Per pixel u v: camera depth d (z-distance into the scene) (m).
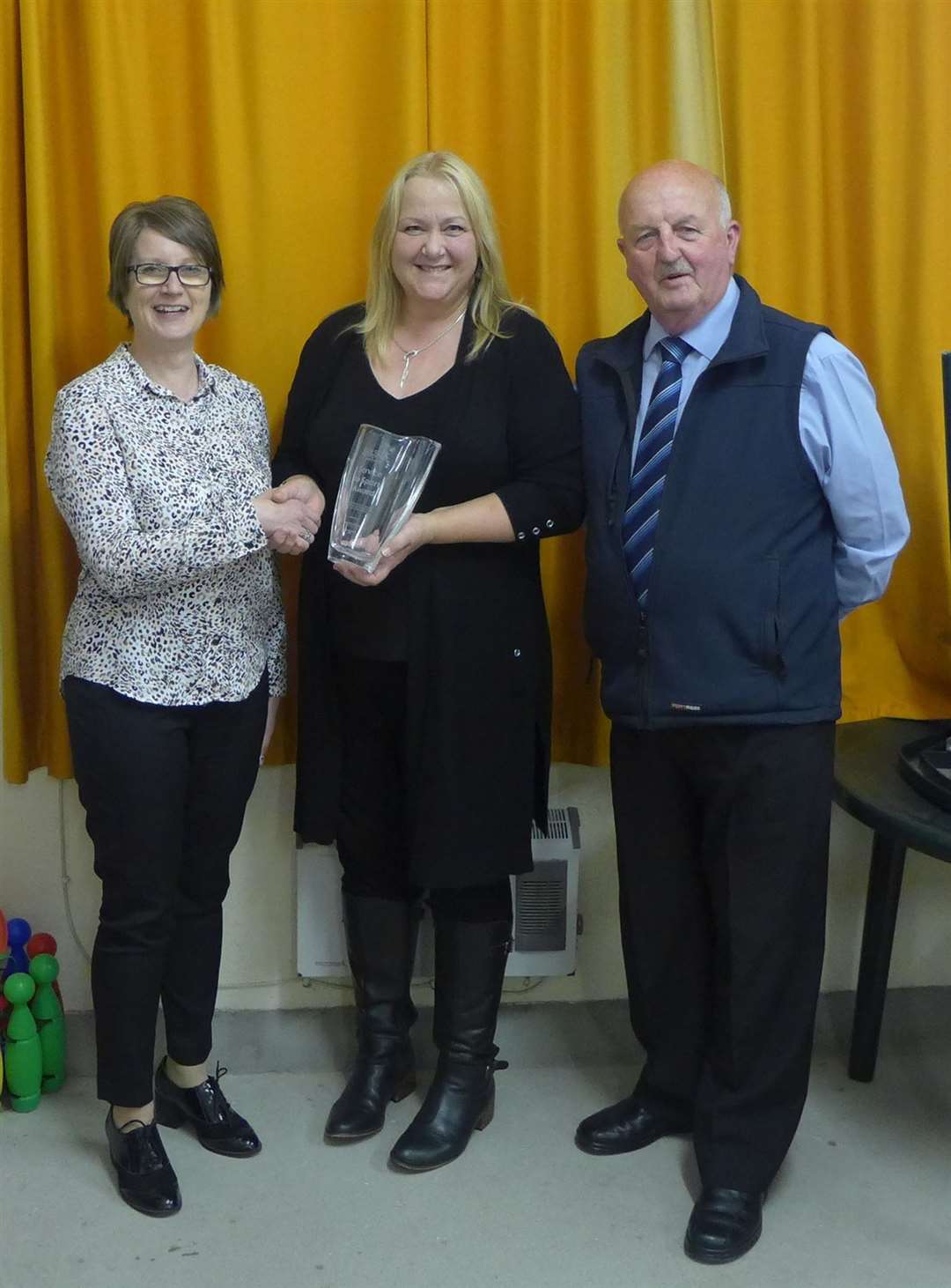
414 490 1.82
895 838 1.88
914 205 2.21
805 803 1.85
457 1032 2.15
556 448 1.94
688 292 1.77
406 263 1.92
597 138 2.18
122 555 1.75
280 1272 1.85
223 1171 2.09
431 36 2.14
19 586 2.22
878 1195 2.04
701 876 2.03
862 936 2.40
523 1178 2.08
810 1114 2.25
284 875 2.40
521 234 2.20
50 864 2.35
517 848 2.04
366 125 2.17
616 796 2.05
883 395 2.27
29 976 2.22
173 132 2.15
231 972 2.43
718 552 1.79
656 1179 2.08
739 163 2.20
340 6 2.13
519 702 2.01
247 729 1.98
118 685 1.85
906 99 2.20
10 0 2.07
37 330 2.12
